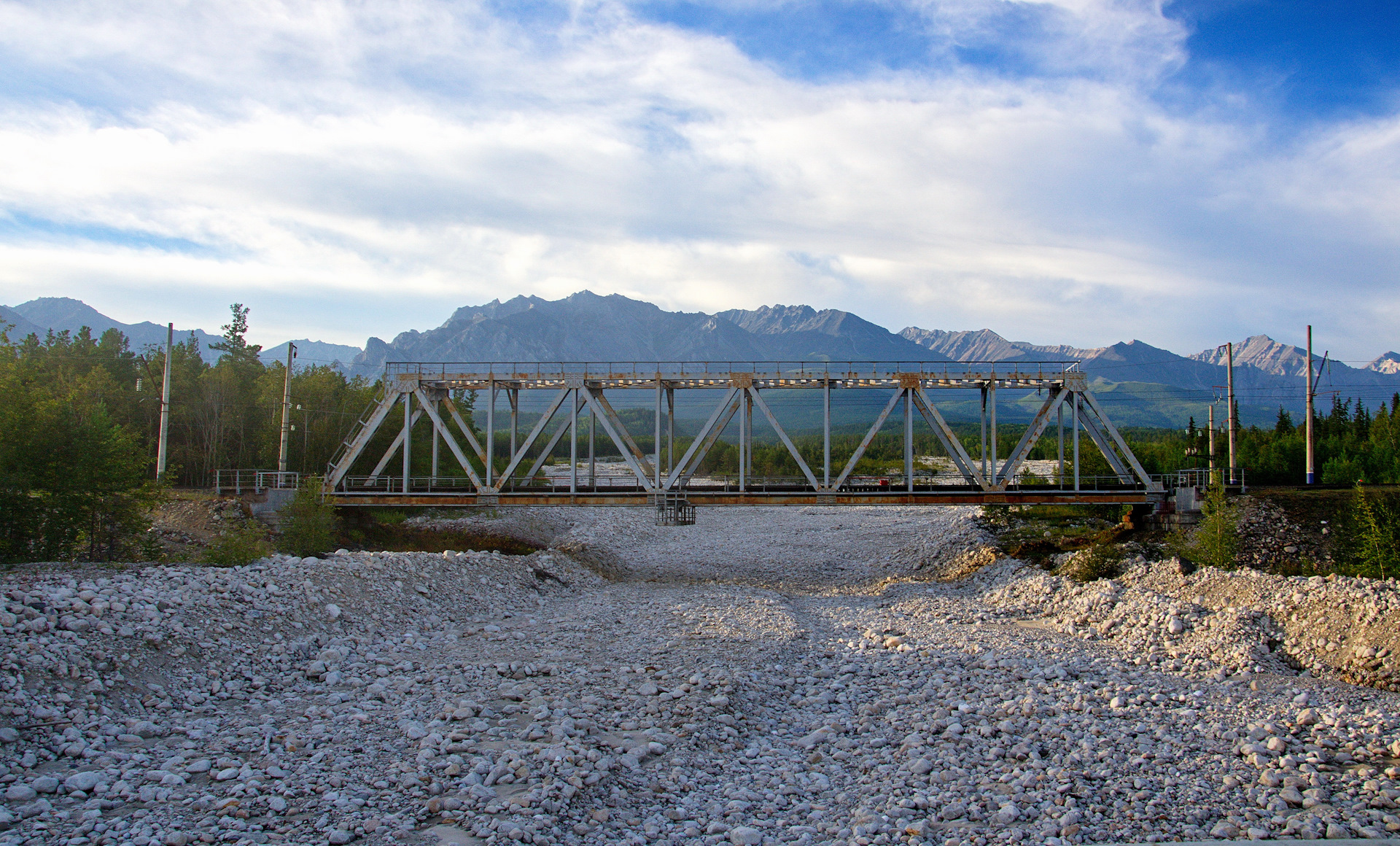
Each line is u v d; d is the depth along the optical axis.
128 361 74.50
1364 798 14.75
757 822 13.95
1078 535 49.25
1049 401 44.88
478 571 37.19
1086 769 16.28
